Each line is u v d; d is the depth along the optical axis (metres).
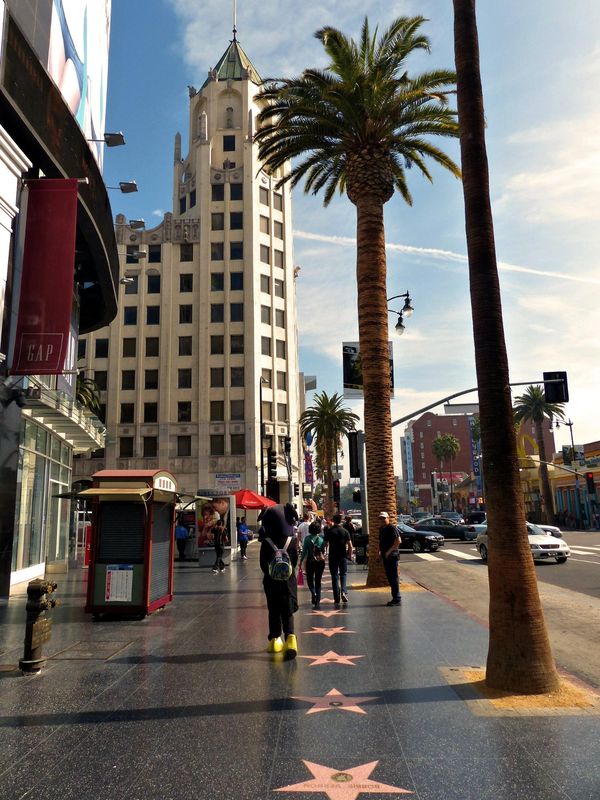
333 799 3.31
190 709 4.89
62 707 4.96
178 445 54.03
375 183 15.44
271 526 7.11
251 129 59.56
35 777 3.62
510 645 5.43
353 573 17.83
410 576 17.75
